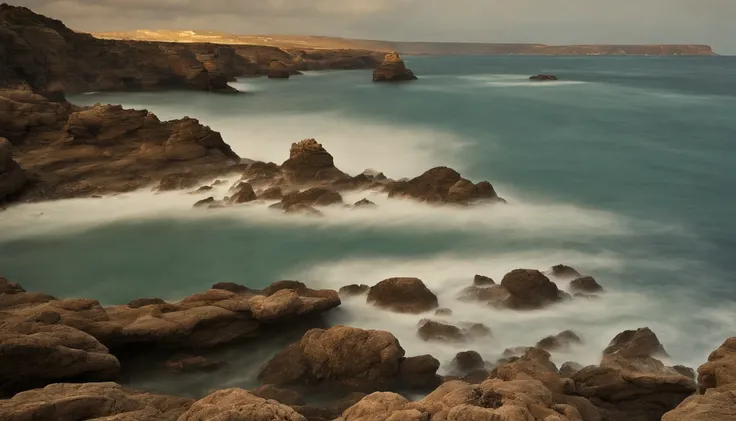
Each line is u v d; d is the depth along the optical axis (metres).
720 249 28.22
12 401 11.88
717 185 40.16
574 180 41.38
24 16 79.88
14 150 38.78
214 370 17.12
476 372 16.62
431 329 18.91
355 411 11.20
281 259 26.66
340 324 19.73
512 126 61.56
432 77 150.88
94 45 91.06
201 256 26.98
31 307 18.12
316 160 36.66
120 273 25.25
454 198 33.00
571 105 78.56
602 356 17.97
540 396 11.94
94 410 11.89
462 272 24.91
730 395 11.17
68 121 39.91
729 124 64.00
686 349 18.97
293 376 16.28
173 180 36.06
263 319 18.61
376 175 38.50
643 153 50.25
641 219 32.88
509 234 29.80
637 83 125.25
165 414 12.14
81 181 35.44
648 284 23.97
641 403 14.07
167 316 17.83
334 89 105.06
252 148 49.38
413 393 15.98
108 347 16.95
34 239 28.86
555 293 21.53
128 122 40.69
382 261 26.27
